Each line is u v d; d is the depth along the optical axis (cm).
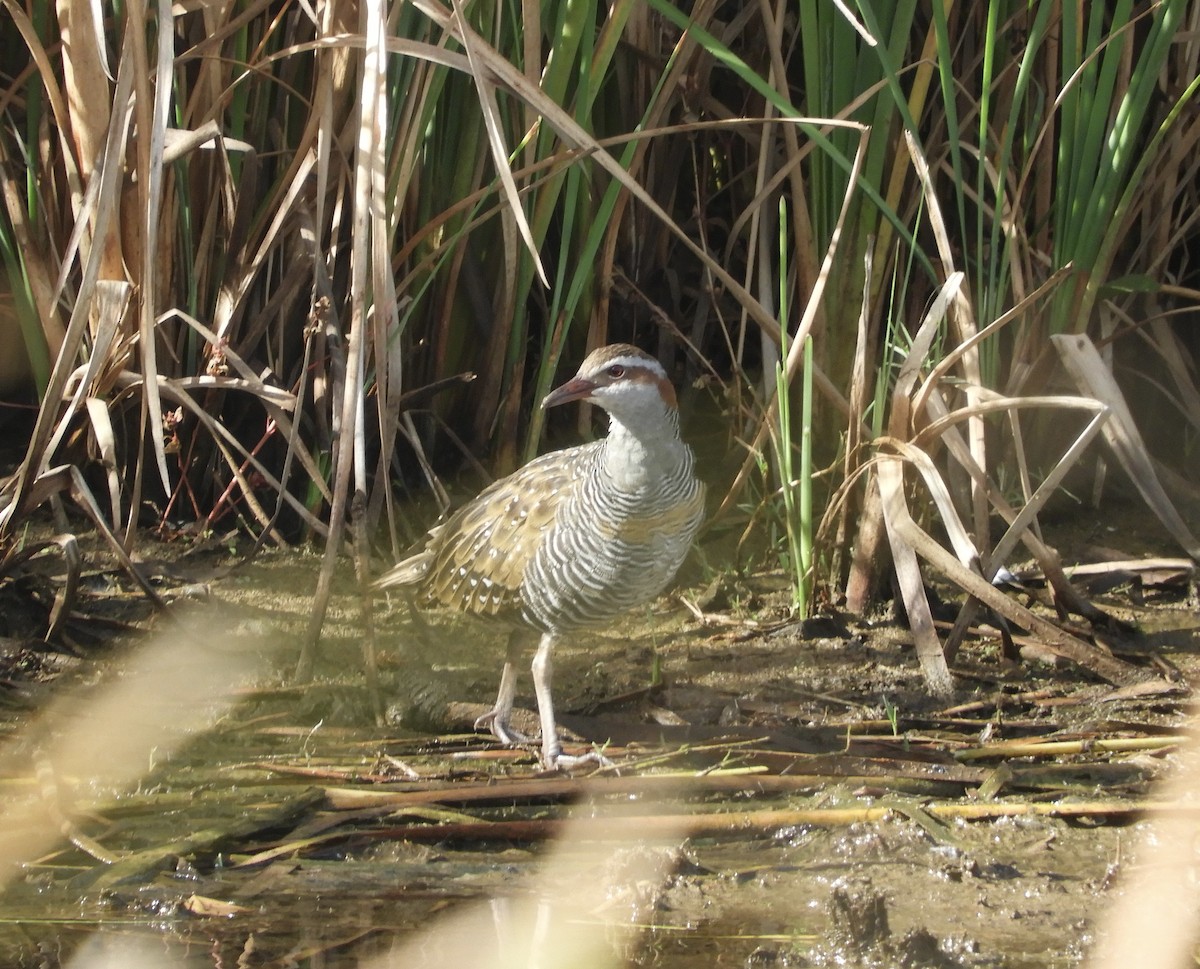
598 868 797
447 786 865
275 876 780
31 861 789
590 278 1203
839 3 958
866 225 1152
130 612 1073
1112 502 1284
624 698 994
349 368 943
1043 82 1195
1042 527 1250
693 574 1199
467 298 1212
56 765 888
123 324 1048
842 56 1118
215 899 758
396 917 745
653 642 1083
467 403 1233
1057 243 1161
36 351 1132
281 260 1151
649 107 1102
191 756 914
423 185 1152
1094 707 984
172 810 844
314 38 1123
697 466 1291
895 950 709
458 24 893
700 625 1117
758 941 729
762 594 1166
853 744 925
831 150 1028
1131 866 794
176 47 1088
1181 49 1217
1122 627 1083
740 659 1059
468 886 778
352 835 820
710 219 1294
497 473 1199
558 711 989
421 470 1234
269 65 1109
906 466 1127
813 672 1038
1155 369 1336
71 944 716
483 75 909
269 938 723
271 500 1203
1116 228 1136
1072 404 991
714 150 1309
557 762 911
